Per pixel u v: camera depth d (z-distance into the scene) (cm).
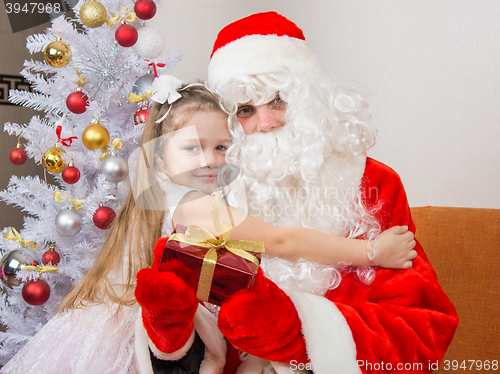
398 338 84
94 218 139
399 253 95
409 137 191
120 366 86
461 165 180
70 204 150
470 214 144
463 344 124
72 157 148
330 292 97
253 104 102
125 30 140
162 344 69
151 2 148
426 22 183
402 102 191
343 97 105
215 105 97
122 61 151
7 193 158
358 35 200
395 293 93
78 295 101
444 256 138
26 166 250
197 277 70
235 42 107
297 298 79
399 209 107
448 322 90
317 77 109
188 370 76
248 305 68
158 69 159
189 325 68
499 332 120
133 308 93
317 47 211
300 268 95
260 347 71
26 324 156
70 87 150
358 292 96
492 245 132
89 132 138
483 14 171
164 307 63
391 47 192
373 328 83
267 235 88
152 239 93
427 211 154
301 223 100
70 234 143
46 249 157
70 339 93
